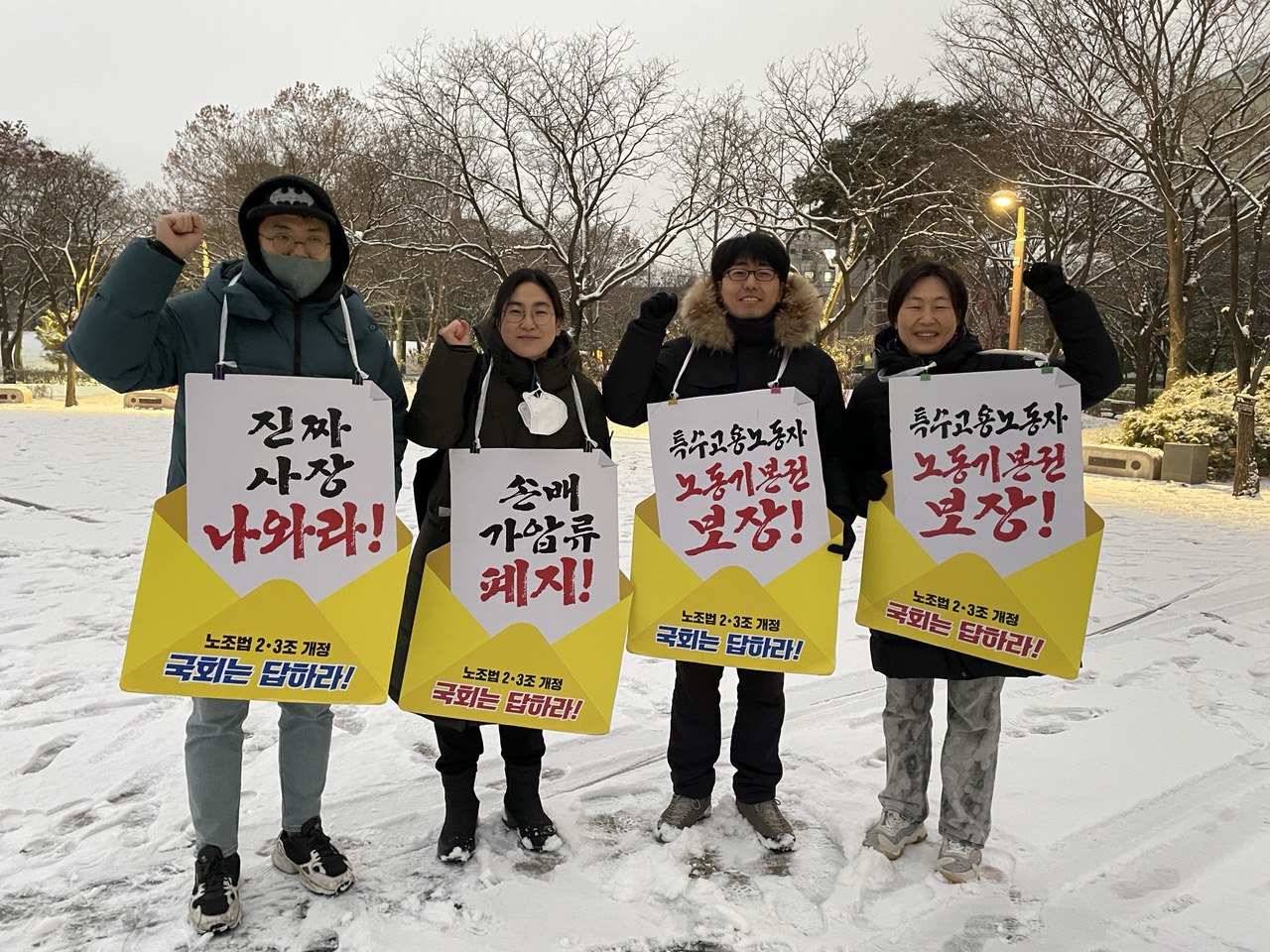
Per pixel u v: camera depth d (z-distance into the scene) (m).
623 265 16.70
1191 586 6.03
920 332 2.54
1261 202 14.08
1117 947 2.20
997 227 19.48
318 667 2.12
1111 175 17.69
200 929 2.15
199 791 2.22
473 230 20.80
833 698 3.87
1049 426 2.42
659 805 2.90
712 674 2.71
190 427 2.04
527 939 2.18
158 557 2.03
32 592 5.12
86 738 3.24
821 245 24.45
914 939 2.23
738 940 2.20
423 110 15.92
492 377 2.49
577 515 2.44
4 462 10.62
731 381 2.63
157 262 1.93
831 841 2.68
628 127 15.80
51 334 31.08
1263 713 3.73
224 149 22.23
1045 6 15.73
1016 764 3.22
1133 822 2.81
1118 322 28.27
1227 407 13.16
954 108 19.67
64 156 26.94
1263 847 2.66
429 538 2.47
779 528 2.55
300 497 2.11
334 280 2.26
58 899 2.29
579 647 2.44
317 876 2.34
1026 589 2.43
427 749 3.29
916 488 2.52
